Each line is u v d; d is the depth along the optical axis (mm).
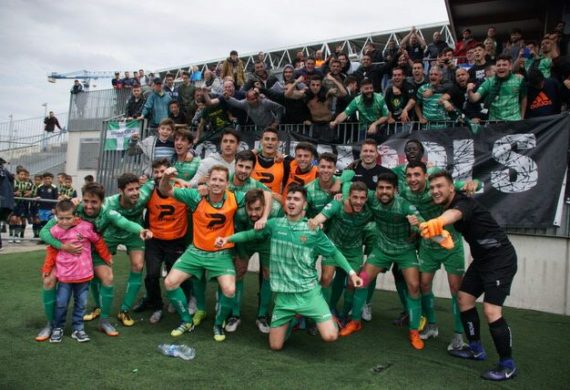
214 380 3320
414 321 4426
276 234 4164
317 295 4078
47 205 10492
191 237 5195
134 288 4676
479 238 3875
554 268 5816
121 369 3438
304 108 7598
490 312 3734
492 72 7477
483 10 10688
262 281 4805
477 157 6234
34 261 7387
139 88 10086
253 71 10164
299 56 10500
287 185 5406
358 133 7129
